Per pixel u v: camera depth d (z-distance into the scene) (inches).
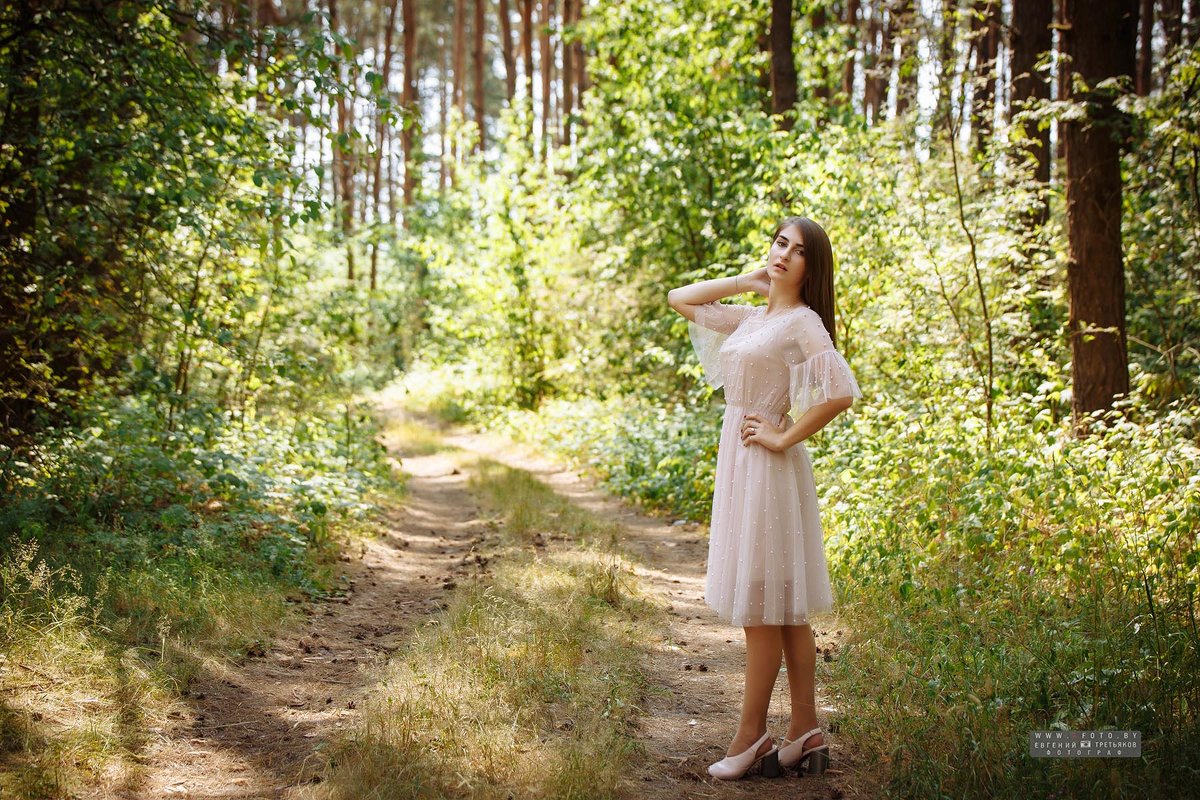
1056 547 198.5
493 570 239.0
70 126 232.7
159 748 128.9
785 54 472.1
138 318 263.6
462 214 764.0
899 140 326.0
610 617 198.8
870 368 345.1
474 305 709.3
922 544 214.2
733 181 499.8
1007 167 319.6
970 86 307.1
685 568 266.2
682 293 139.9
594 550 258.4
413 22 1002.7
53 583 172.7
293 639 184.9
